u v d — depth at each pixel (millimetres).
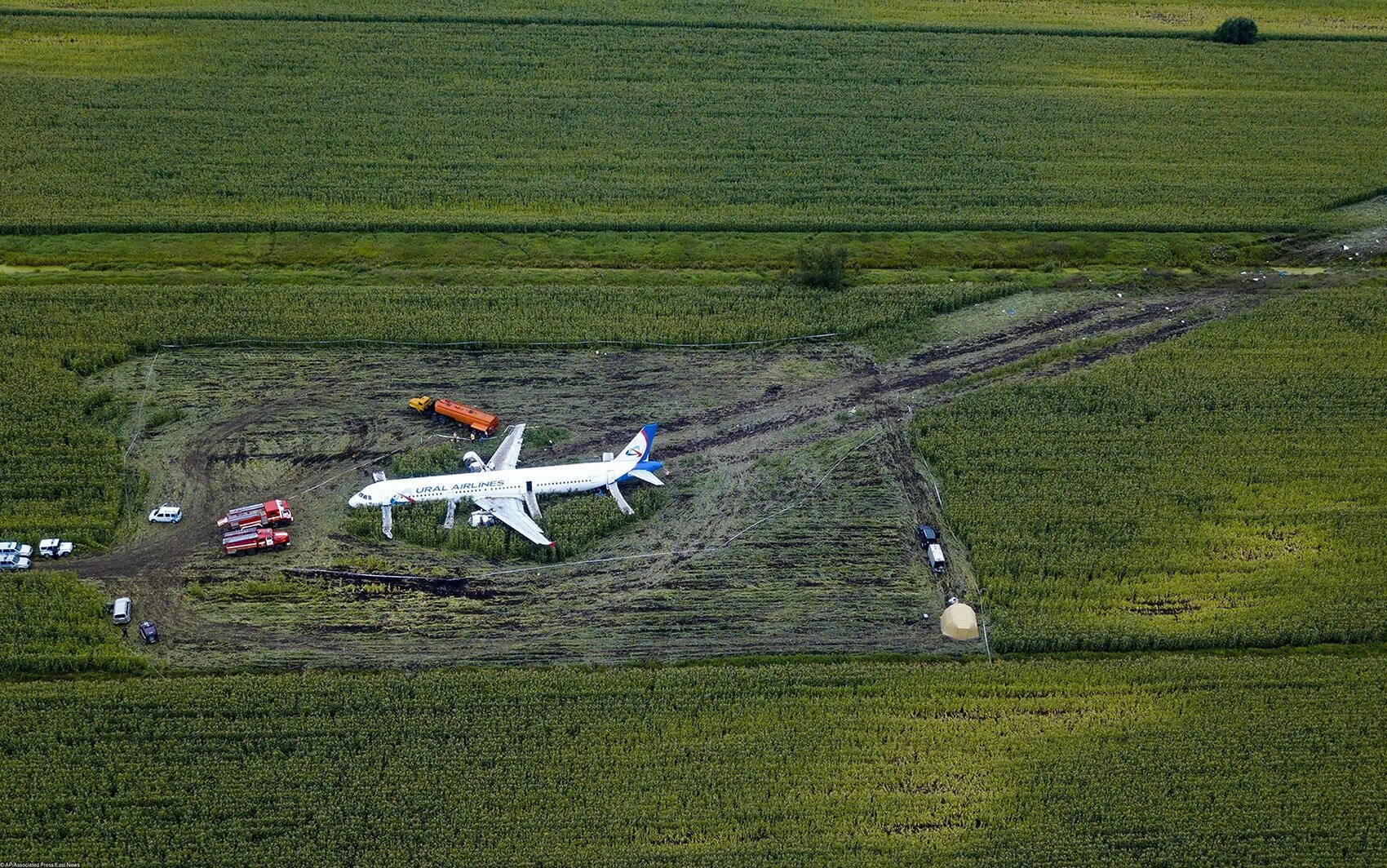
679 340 131750
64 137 165875
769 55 199250
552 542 104438
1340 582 102625
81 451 111688
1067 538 106312
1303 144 176875
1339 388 124688
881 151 171625
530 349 130375
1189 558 104688
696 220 153625
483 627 97875
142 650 94750
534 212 155500
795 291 140500
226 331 129500
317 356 127688
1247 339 132125
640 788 85125
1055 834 83125
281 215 151750
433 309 135250
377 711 89750
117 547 103750
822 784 85750
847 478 114188
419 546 104875
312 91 180875
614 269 145500
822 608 100812
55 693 89125
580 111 179750
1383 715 90875
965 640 97875
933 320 138000
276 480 111500
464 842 81438
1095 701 92250
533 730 88562
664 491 111938
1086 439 117500
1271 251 151500
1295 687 93500
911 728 89938
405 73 187625
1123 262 150125
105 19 199750
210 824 81625
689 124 177250
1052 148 174250
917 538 107625
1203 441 117688
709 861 80812
